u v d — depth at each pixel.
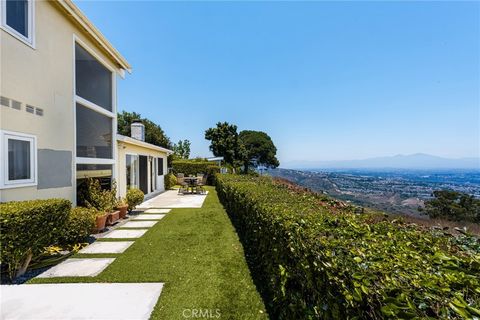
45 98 4.50
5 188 3.63
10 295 2.75
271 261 2.52
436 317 0.84
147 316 2.38
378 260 1.23
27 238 3.06
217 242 4.66
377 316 0.97
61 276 3.24
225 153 25.23
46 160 4.50
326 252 1.40
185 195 12.38
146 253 4.09
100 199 5.96
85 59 6.07
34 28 4.24
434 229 1.96
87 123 6.13
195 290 2.87
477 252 1.46
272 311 2.45
